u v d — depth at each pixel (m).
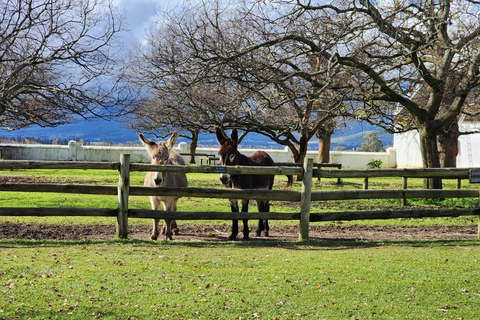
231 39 15.71
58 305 5.00
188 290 5.60
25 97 17.88
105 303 5.11
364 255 7.39
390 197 8.90
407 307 5.19
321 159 36.38
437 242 8.54
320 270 6.48
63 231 9.81
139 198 15.27
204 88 18.38
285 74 15.55
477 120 28.95
